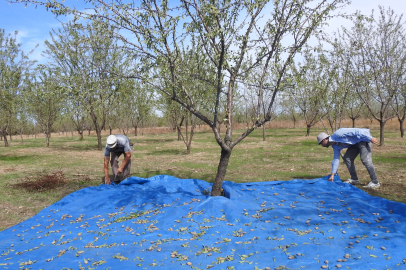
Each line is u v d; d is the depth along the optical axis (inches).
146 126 2145.7
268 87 248.2
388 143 737.0
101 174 419.5
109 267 134.1
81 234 186.9
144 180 329.4
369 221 185.3
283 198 243.1
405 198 255.9
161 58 224.1
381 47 577.6
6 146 994.7
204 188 298.7
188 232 177.3
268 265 128.3
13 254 160.1
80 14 208.2
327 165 450.6
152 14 217.2
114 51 423.8
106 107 762.8
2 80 615.5
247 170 430.3
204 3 228.5
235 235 169.5
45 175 396.8
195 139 1153.4
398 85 616.7
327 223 180.4
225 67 243.8
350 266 122.1
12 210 263.4
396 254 131.5
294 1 222.7
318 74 440.5
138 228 189.2
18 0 186.1
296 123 1854.1
